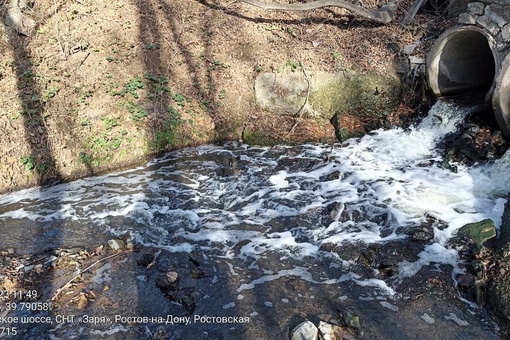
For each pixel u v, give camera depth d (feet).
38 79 30.68
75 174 28.32
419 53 33.42
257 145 31.86
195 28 36.68
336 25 37.70
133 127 30.35
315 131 32.55
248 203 26.08
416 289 19.54
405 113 32.58
